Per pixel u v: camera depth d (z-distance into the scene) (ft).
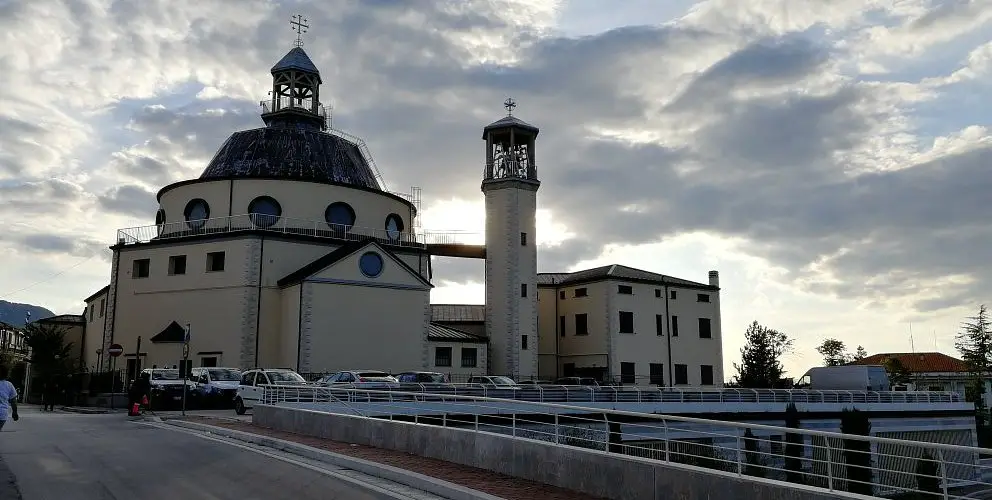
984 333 238.68
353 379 115.75
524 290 180.65
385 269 154.92
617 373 188.55
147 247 162.40
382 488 41.73
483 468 46.62
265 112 189.78
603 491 38.27
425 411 93.76
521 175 185.26
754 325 213.05
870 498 27.58
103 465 50.52
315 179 165.17
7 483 42.83
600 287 194.39
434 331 173.27
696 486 33.63
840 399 151.43
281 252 155.94
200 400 120.57
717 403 129.18
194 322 153.89
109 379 149.48
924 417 157.38
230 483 43.32
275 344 152.35
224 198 162.09
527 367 177.47
